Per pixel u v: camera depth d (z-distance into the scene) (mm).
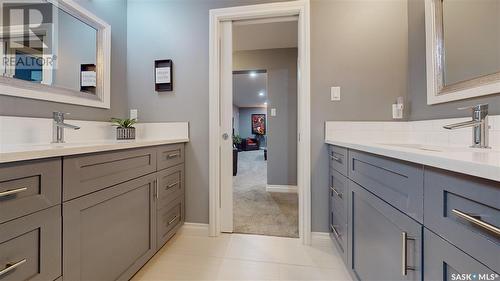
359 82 1812
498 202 450
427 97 1513
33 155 727
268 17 1959
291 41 3381
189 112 2035
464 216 521
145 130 2090
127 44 2117
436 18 1447
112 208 1122
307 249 1781
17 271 704
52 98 1406
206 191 2018
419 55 1625
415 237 720
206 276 1438
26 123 1256
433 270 636
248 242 1889
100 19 1799
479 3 1172
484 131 1025
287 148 3621
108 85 1879
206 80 2014
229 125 2049
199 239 1943
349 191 1339
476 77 1171
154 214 1521
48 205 796
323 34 1847
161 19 2072
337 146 1582
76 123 1600
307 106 1852
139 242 1355
